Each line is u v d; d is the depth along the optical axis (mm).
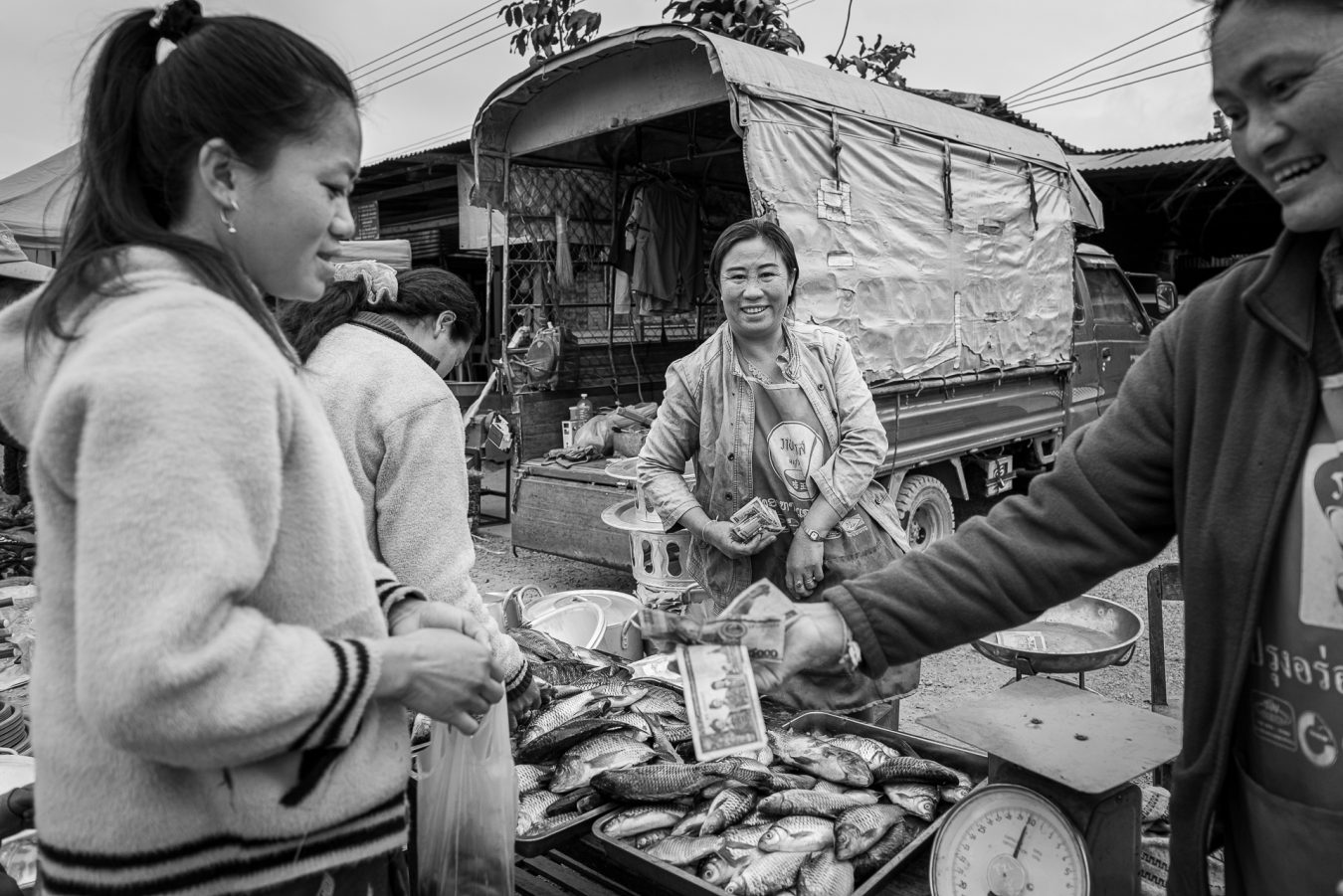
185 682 948
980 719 1721
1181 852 1277
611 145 7738
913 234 5617
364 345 2043
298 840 1162
